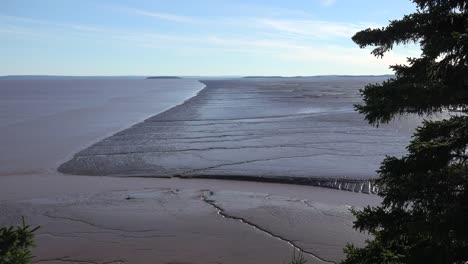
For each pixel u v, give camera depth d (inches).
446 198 160.2
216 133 1176.8
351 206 524.1
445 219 155.6
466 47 155.1
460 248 172.2
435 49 163.3
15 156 893.2
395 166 183.0
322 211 503.5
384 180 186.9
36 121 1531.7
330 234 426.3
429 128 176.4
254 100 2524.6
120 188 634.8
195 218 484.7
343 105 2106.3
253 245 402.3
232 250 391.2
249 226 455.8
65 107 2194.9
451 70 172.2
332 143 988.6
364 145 954.7
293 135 1123.3
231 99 2647.6
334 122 1393.9
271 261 367.2
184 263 365.7
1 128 1342.3
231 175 697.0
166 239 420.5
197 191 610.2
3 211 523.2
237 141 1037.8
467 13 168.6
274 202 546.3
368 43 191.5
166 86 6043.3
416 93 173.6
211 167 760.3
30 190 628.1
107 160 840.3
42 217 497.4
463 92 166.2
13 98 3122.5
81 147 989.8
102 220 481.4
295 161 796.0
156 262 368.2
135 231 444.1
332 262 362.6
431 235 159.5
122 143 1034.7
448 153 170.9
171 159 839.1
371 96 187.6
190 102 2433.6
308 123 1378.0
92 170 760.3
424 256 176.7
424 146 171.6
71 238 425.4
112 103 2486.5
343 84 5984.3
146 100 2753.4
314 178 661.3
